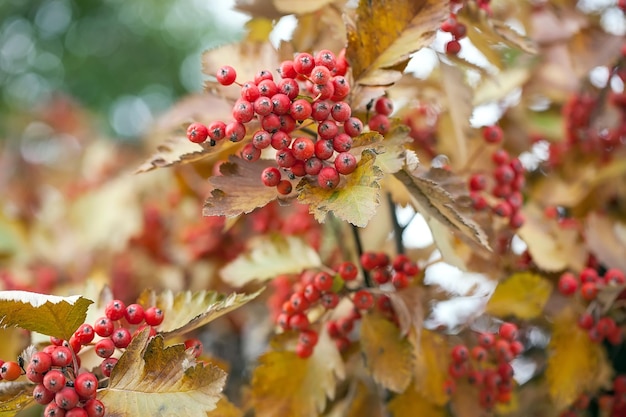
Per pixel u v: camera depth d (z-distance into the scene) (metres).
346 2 0.60
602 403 0.67
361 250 0.62
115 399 0.49
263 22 0.67
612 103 0.73
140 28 2.44
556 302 0.63
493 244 0.60
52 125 1.60
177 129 0.55
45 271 0.87
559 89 0.74
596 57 0.69
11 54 2.43
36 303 0.49
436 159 0.67
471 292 0.62
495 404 0.63
